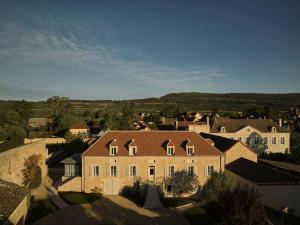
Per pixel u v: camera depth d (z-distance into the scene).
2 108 111.88
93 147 49.66
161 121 139.25
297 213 40.16
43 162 60.19
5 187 32.53
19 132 63.69
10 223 27.72
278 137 84.88
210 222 36.50
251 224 25.95
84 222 36.72
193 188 49.06
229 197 28.38
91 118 154.88
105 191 48.75
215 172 43.47
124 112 148.00
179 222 36.97
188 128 83.56
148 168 48.94
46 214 39.12
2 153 40.12
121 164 48.72
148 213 40.25
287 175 43.59
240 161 54.19
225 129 84.12
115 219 37.94
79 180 49.56
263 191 40.81
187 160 49.06
